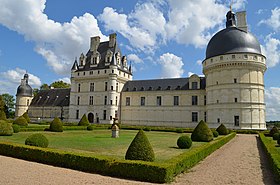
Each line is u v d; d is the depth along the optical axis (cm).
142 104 6900
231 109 5097
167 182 1053
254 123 4997
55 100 8469
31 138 1689
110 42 7612
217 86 5338
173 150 1952
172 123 6384
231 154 1928
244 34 5422
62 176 1091
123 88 7381
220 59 5325
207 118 5594
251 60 5116
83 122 5144
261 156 1839
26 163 1372
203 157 1669
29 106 8956
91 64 7519
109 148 1980
